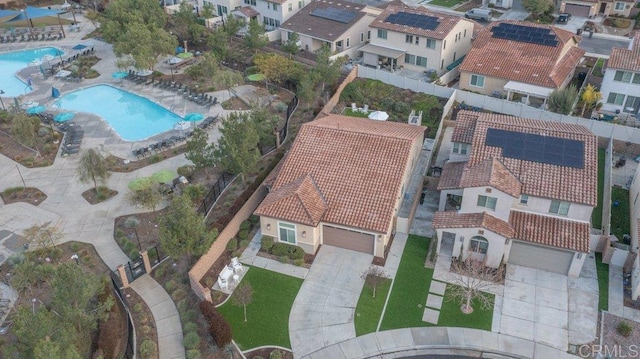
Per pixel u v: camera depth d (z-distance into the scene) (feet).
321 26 225.56
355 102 186.50
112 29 223.30
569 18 270.87
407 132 140.26
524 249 114.52
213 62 195.72
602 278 112.98
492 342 99.96
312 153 129.90
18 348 83.87
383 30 210.18
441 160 155.02
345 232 119.24
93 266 116.88
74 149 161.48
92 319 93.25
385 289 111.34
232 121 140.77
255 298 109.60
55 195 141.38
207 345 98.48
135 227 127.85
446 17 208.74
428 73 204.13
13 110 170.19
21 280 106.93
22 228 128.98
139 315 105.19
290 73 190.60
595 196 110.63
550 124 135.54
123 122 180.24
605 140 160.35
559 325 102.78
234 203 131.64
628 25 258.78
